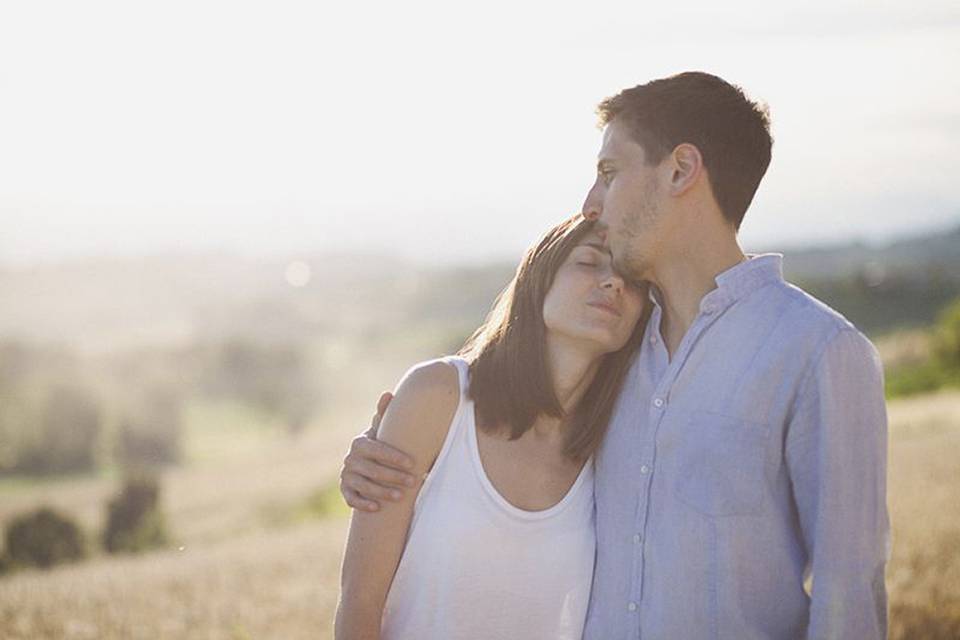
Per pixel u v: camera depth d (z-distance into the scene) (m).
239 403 93.19
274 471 54.50
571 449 2.93
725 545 2.68
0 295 141.50
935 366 45.00
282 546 14.45
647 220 2.81
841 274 92.44
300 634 7.96
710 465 2.71
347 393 97.50
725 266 2.83
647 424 2.85
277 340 114.50
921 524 10.63
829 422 2.59
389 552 2.79
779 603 2.71
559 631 2.88
